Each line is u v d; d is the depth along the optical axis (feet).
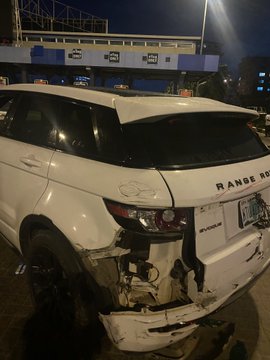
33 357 7.52
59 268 7.57
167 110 6.70
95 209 6.64
